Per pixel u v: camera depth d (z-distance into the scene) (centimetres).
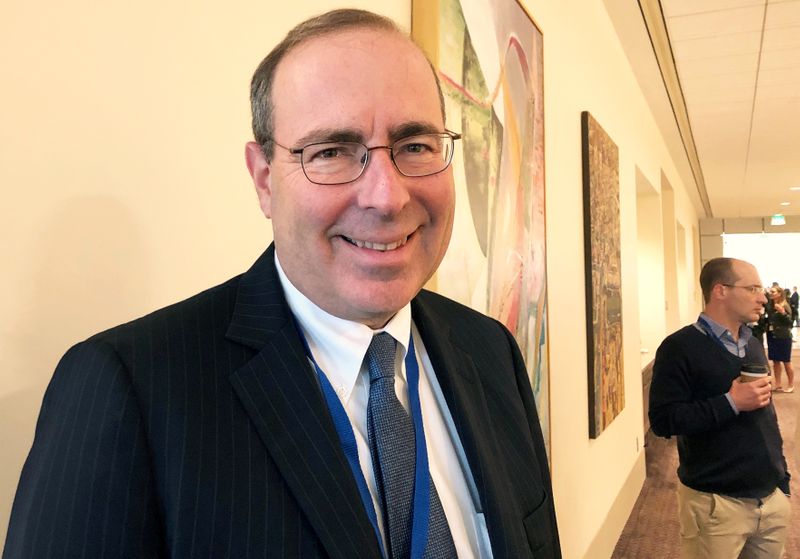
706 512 225
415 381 84
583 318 306
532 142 226
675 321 823
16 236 68
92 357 58
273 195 71
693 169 905
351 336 76
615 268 381
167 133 86
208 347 66
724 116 627
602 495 326
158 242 85
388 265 70
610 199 371
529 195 222
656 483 475
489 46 184
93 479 52
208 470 57
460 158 161
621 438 391
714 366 223
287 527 59
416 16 147
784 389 810
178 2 88
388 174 67
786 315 812
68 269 73
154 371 60
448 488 82
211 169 94
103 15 78
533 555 89
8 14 67
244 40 101
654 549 341
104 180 77
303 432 65
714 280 230
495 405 98
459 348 99
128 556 52
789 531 360
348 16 70
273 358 68
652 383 240
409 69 70
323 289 72
